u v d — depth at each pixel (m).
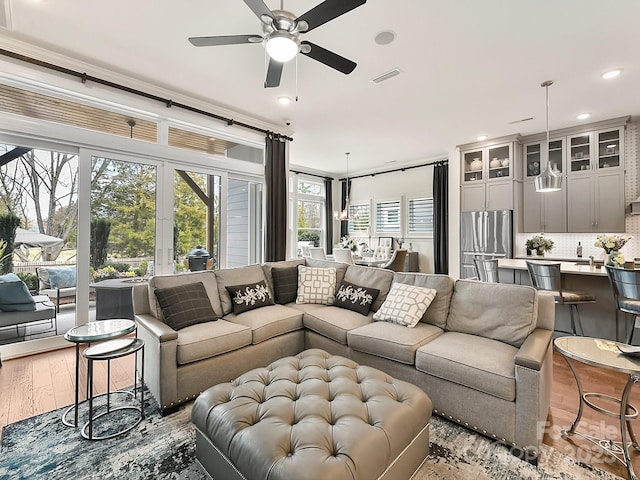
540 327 2.24
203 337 2.35
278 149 4.90
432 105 4.10
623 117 4.51
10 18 2.44
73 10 2.35
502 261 4.30
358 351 2.55
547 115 4.42
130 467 1.66
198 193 4.44
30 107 3.11
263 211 4.91
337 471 1.10
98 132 3.50
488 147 5.62
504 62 3.04
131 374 2.76
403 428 1.41
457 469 1.65
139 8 2.34
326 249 8.56
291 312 3.06
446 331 2.58
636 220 4.70
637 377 1.59
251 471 1.20
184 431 1.97
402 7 2.29
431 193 7.14
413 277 2.93
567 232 5.03
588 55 2.92
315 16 1.86
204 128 4.31
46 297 3.30
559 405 2.26
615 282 2.88
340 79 3.38
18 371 2.78
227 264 4.78
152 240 3.98
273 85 2.70
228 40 2.10
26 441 1.85
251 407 1.50
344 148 6.21
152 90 3.57
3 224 3.08
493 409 1.85
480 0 2.21
